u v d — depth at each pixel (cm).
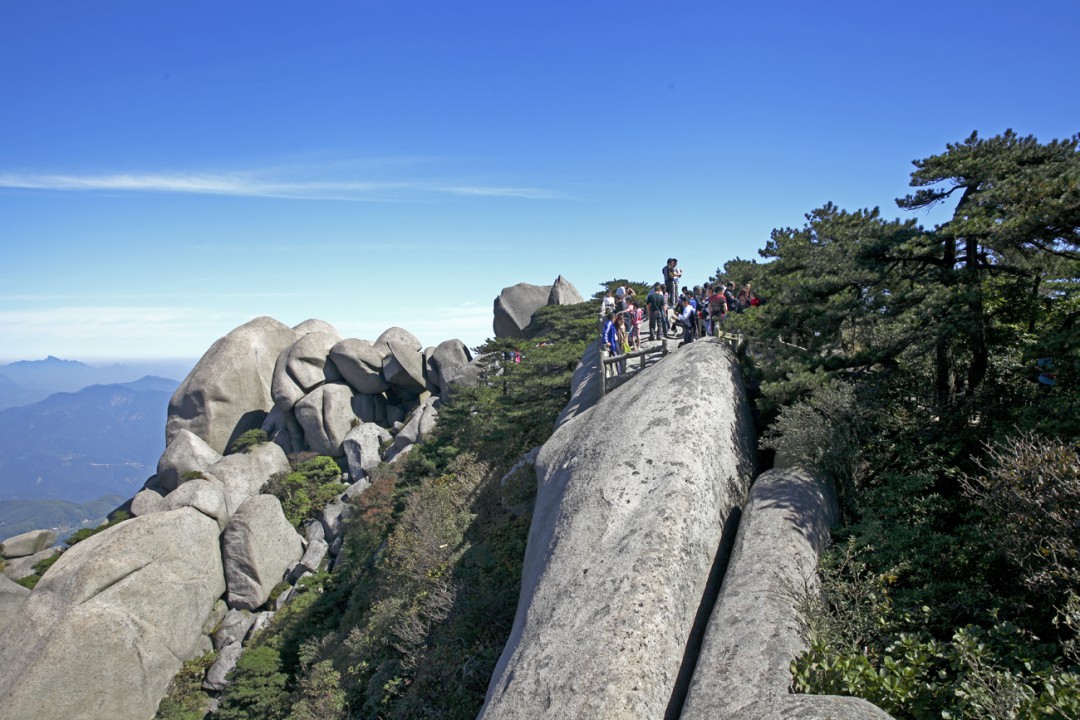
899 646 899
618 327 2295
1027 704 689
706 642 965
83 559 3403
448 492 2727
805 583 1001
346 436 5016
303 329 6088
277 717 2548
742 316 1909
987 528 995
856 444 1325
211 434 5172
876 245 1396
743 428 1485
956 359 1515
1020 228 1162
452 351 5194
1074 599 792
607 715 913
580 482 1384
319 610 3109
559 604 1133
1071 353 1177
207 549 3834
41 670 3023
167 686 3372
